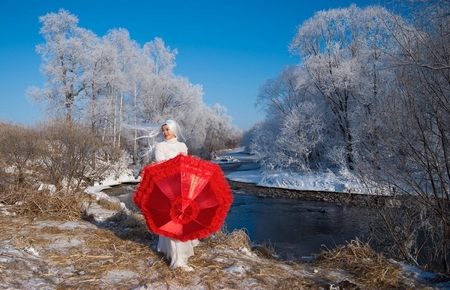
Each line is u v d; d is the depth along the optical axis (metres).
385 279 5.13
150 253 5.50
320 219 19.88
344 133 33.31
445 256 7.64
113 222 7.33
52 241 5.91
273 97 40.34
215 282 4.62
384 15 8.56
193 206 4.79
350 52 33.53
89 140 16.89
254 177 36.19
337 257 5.96
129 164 34.84
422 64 7.12
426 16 7.98
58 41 35.47
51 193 8.59
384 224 8.97
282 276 5.03
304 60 35.84
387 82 9.05
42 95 34.75
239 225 18.64
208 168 4.97
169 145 5.36
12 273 4.56
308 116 35.38
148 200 4.91
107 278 4.68
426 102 7.54
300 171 34.09
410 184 7.81
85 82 35.94
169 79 43.00
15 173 13.80
